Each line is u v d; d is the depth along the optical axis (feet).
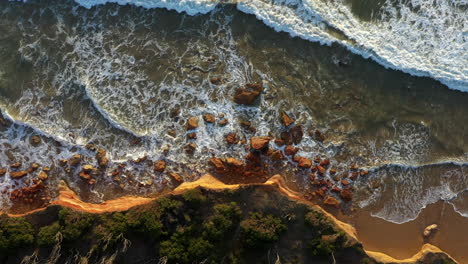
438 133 50.34
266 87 50.93
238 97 50.16
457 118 50.49
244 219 45.09
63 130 50.26
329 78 51.06
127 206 45.91
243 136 50.11
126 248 44.06
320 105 50.67
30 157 49.88
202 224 44.73
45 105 50.83
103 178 49.42
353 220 48.93
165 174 49.42
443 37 50.65
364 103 50.72
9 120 50.39
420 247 48.39
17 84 51.24
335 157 49.88
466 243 48.39
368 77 50.90
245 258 44.60
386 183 49.65
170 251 43.19
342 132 50.29
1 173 49.24
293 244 44.93
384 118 50.52
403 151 50.16
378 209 49.24
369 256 45.29
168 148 49.83
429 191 49.65
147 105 50.85
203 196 45.27
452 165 49.93
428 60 50.55
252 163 49.08
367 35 50.93
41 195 48.93
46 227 44.32
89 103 50.85
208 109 50.62
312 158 49.73
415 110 50.57
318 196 48.98
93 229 44.32
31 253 43.93
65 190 48.47
